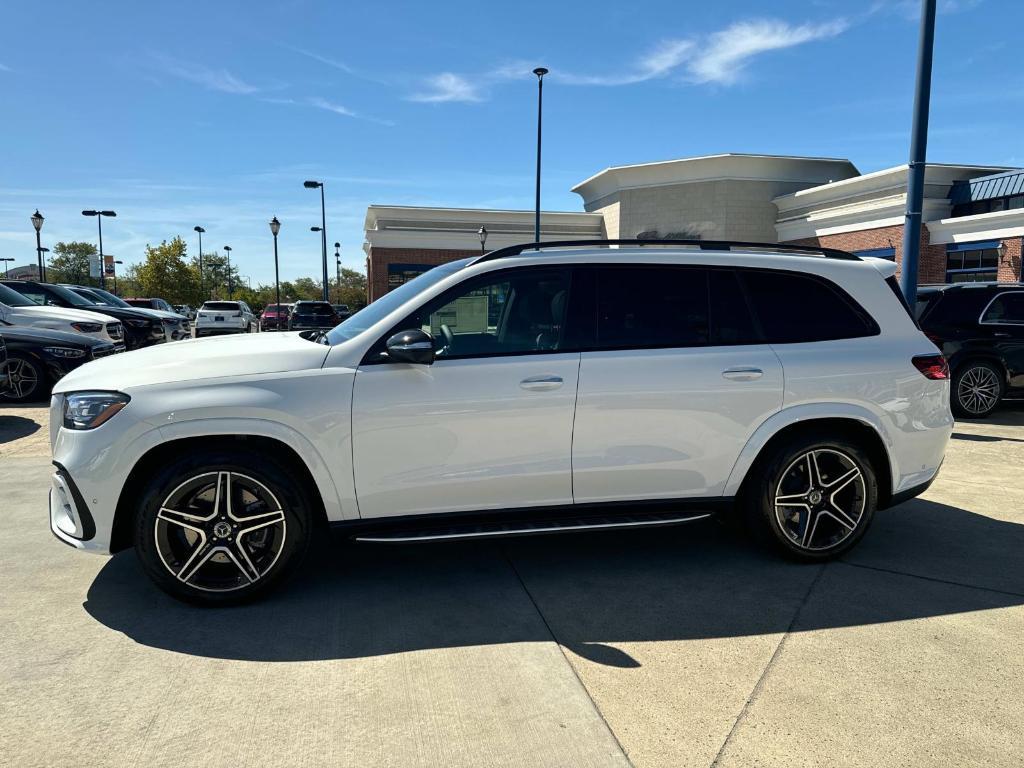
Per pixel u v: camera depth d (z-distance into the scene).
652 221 30.84
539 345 3.67
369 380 3.45
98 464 3.26
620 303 3.79
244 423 3.32
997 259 18.28
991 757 2.34
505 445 3.58
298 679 2.81
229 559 3.38
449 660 2.97
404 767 2.29
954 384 8.79
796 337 3.93
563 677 2.84
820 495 3.94
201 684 2.77
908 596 3.59
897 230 21.23
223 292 73.38
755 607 3.47
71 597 3.55
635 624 3.29
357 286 81.88
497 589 3.68
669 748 2.40
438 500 3.57
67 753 2.34
